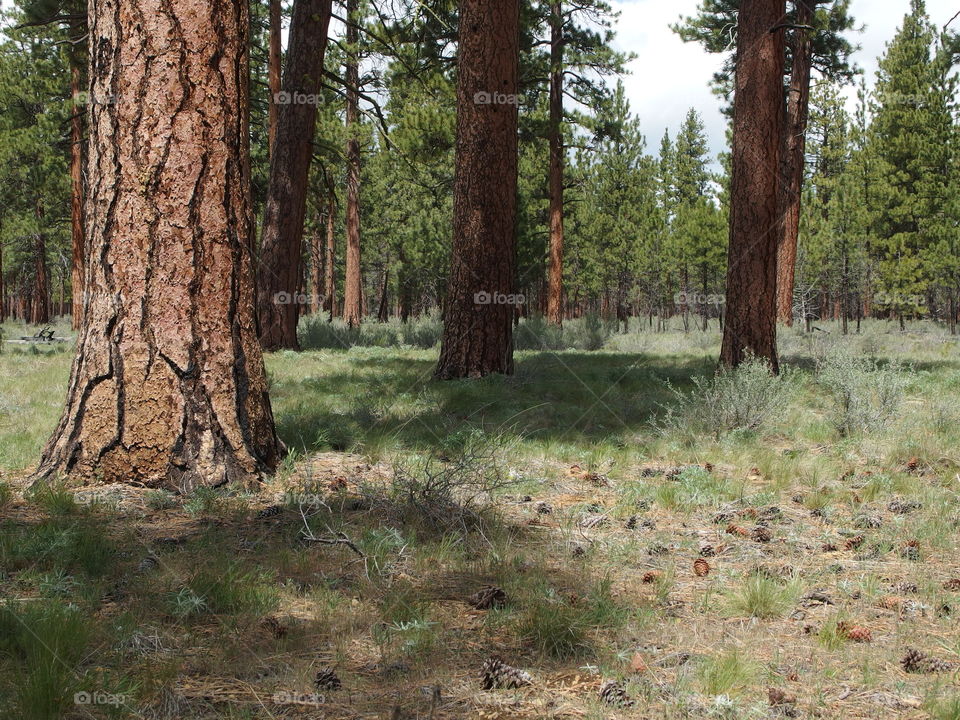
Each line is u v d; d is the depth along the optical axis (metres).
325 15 19.09
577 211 53.62
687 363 17.39
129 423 5.42
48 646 2.78
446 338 12.85
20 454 6.38
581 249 56.06
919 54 40.88
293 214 19.23
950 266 35.50
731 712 2.59
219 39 5.71
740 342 12.48
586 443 7.82
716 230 48.59
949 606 3.64
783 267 25.25
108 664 2.82
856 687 2.83
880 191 40.12
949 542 4.72
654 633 3.29
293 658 2.95
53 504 4.75
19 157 31.48
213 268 5.67
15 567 3.82
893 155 41.09
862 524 5.11
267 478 5.70
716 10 28.50
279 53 20.78
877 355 19.62
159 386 5.45
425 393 10.68
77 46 23.44
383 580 3.79
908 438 7.91
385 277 54.94
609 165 51.50
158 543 4.23
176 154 5.55
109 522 4.58
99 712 2.47
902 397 10.83
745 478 6.48
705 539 4.79
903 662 3.03
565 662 2.99
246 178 5.94
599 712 2.57
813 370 14.12
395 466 5.85
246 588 3.51
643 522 5.07
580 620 3.25
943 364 17.41
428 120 21.12
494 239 12.62
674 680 2.84
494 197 12.55
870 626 3.45
